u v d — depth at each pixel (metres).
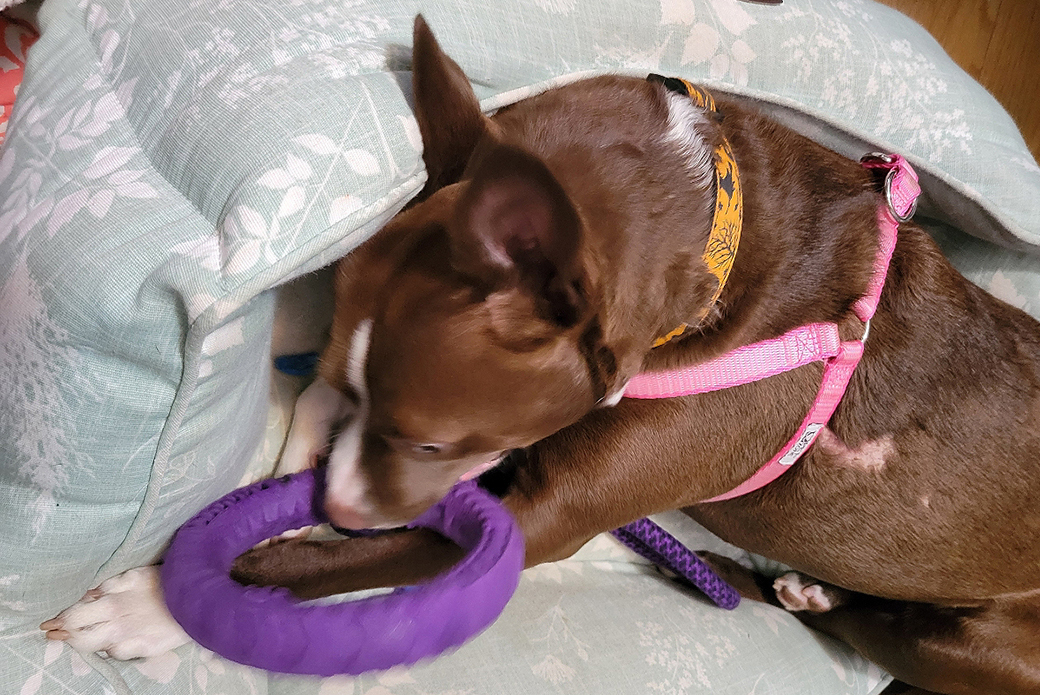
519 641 1.48
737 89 1.48
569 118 1.08
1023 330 1.55
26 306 0.88
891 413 1.45
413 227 0.96
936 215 1.87
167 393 0.93
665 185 1.07
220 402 1.03
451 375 0.92
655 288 1.05
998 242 1.84
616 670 1.51
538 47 1.25
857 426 1.46
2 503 0.94
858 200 1.37
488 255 0.83
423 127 1.00
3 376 0.91
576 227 0.76
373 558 1.29
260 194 0.86
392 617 0.97
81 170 0.94
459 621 1.02
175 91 0.96
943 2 3.08
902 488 1.49
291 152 0.89
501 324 0.90
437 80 0.97
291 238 0.87
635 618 1.66
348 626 0.96
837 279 1.33
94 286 0.85
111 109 1.00
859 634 1.86
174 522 1.11
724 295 1.24
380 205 0.94
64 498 0.96
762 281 1.27
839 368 1.38
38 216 0.92
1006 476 1.51
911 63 1.72
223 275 0.85
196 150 0.90
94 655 1.07
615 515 1.40
